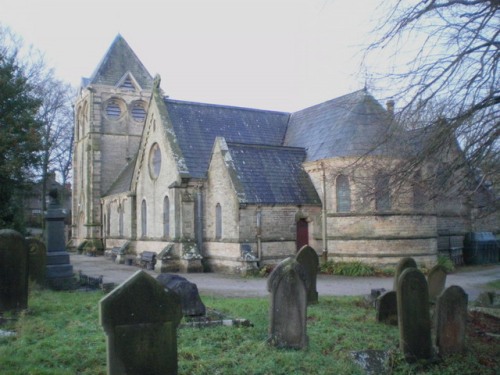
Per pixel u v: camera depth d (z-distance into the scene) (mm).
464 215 12086
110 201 47125
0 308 13367
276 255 29391
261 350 10109
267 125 38594
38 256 19516
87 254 49656
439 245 35906
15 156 28875
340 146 29969
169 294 8047
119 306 7660
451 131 9625
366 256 28453
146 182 37188
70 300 16156
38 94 44062
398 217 28422
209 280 25766
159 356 7938
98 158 51250
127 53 55250
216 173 30875
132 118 53156
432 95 9922
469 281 26328
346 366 9547
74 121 61625
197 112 36156
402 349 10352
